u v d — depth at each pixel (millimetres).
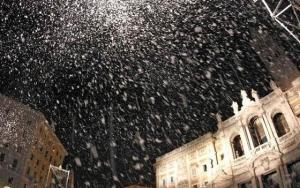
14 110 50688
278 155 29672
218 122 39188
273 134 31109
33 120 52469
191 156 41312
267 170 30547
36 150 52219
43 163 54500
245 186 32906
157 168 45531
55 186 35469
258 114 33438
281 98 31062
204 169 38719
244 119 35250
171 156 44312
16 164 46844
